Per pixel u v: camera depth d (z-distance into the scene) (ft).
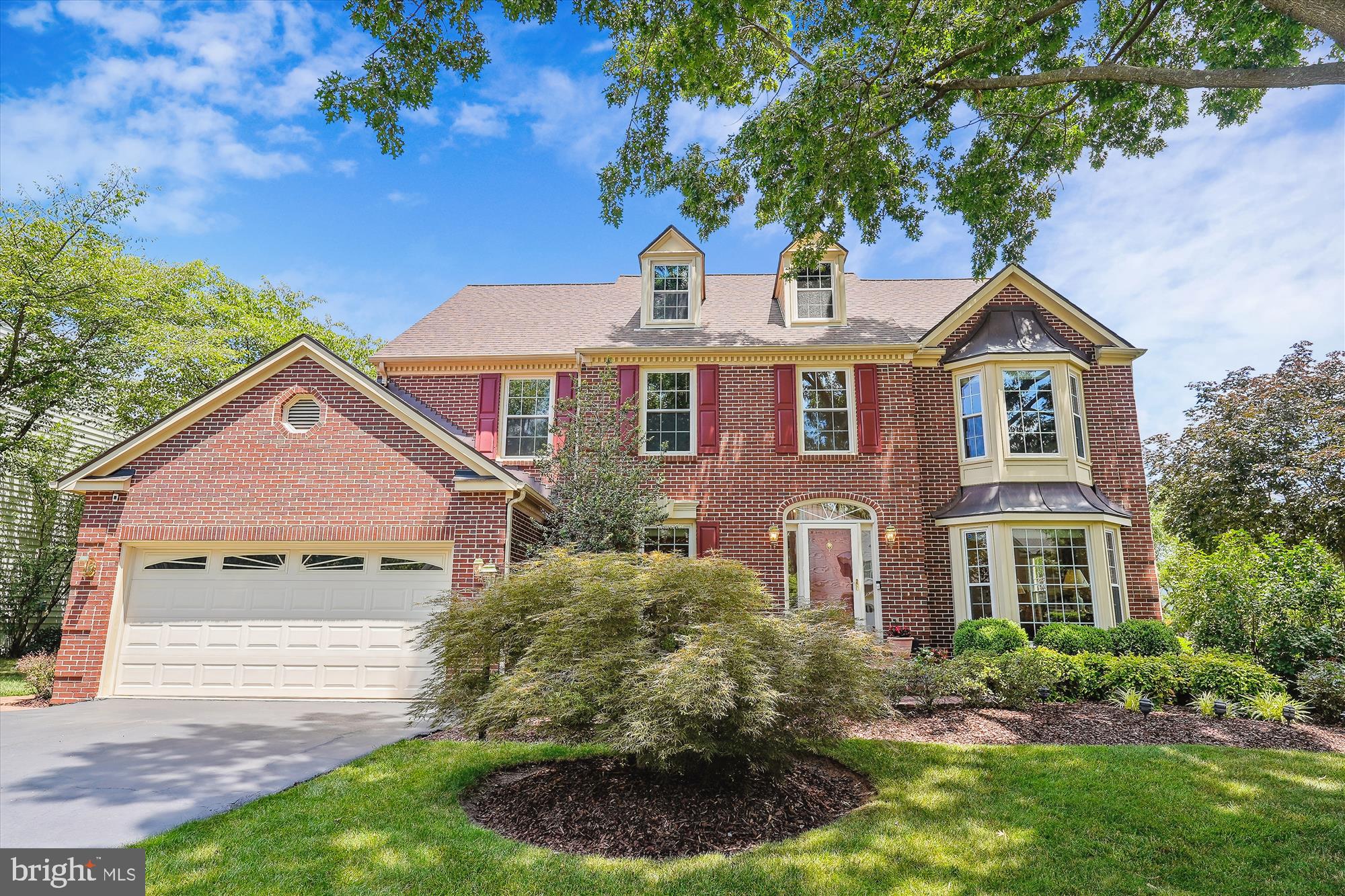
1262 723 27.73
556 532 40.81
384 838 16.49
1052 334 49.44
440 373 51.16
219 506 37.22
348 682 35.86
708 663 17.25
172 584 37.14
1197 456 62.08
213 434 38.01
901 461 47.06
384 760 23.13
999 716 29.07
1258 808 18.20
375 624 36.37
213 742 25.91
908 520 46.16
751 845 17.02
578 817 18.43
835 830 17.42
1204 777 20.58
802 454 47.52
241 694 35.86
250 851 15.64
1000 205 38.47
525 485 36.37
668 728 16.93
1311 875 14.74
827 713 19.85
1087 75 27.58
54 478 61.00
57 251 59.52
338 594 36.76
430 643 23.93
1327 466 53.88
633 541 40.55
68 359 60.34
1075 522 44.27
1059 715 29.01
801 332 51.01
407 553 37.06
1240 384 64.80
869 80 31.09
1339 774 20.85
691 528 47.19
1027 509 44.24
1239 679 30.55
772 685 18.70
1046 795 19.58
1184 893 14.08
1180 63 35.14
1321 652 33.19
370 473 37.22
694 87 33.73
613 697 18.29
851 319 52.95
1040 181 39.24
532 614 22.24
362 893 13.82
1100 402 49.47
